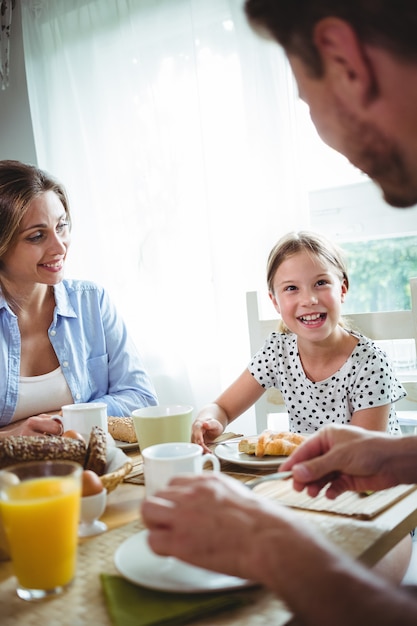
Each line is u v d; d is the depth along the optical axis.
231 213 1.97
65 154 2.34
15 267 1.47
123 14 2.12
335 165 1.97
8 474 0.60
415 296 1.38
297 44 0.54
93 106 2.24
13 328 1.49
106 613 0.52
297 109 1.86
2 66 2.52
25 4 2.38
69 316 1.60
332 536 0.65
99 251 2.29
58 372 1.56
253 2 0.57
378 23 0.48
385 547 0.65
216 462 0.79
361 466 0.71
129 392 1.57
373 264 1.97
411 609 0.42
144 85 2.12
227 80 1.96
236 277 1.98
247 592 0.54
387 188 0.58
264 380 1.50
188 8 1.99
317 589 0.44
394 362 1.89
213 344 2.07
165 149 2.08
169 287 2.11
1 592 0.57
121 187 2.20
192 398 2.10
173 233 2.08
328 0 0.50
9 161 1.49
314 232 1.48
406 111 0.51
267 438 0.99
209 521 0.50
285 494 0.80
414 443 0.72
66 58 2.29
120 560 0.59
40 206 1.43
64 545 0.56
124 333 1.72
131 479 0.92
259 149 1.89
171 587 0.53
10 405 1.47
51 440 0.80
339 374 1.38
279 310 1.46
